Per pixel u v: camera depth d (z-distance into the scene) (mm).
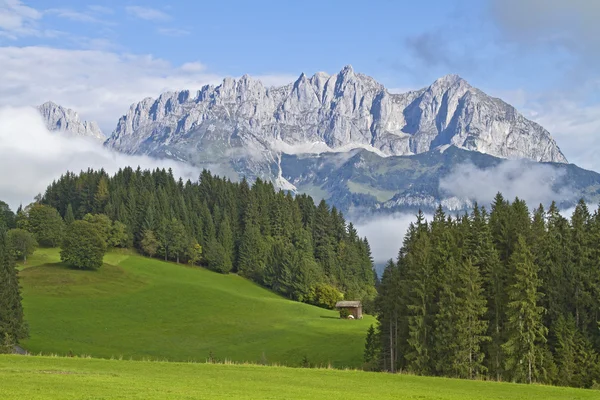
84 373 54406
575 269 87625
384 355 96438
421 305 88375
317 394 49875
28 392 41812
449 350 82938
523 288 81312
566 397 57250
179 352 117812
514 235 93812
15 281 106125
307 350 119812
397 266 100750
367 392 53594
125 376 54250
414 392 55688
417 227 108125
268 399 45062
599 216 96625
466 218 104000
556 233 93125
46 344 114688
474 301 82438
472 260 92375
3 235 111438
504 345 79688
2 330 100062
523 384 66938
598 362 80938
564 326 82812
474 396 55219
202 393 45906
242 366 69312
